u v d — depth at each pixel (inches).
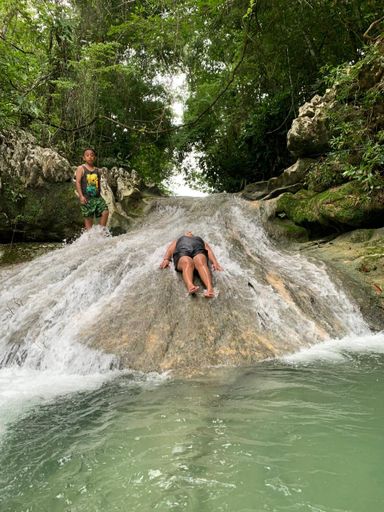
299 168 351.9
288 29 395.5
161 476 75.4
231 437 90.4
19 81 359.3
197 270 203.2
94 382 138.7
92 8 492.7
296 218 314.2
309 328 186.5
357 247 267.9
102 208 320.8
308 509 64.2
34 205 331.9
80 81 427.5
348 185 285.6
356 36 358.0
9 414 111.5
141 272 220.2
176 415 104.6
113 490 72.0
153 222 356.5
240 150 571.2
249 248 277.6
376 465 77.3
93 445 90.2
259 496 68.0
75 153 464.1
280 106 466.3
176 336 165.3
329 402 109.9
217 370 143.4
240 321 177.3
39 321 191.2
